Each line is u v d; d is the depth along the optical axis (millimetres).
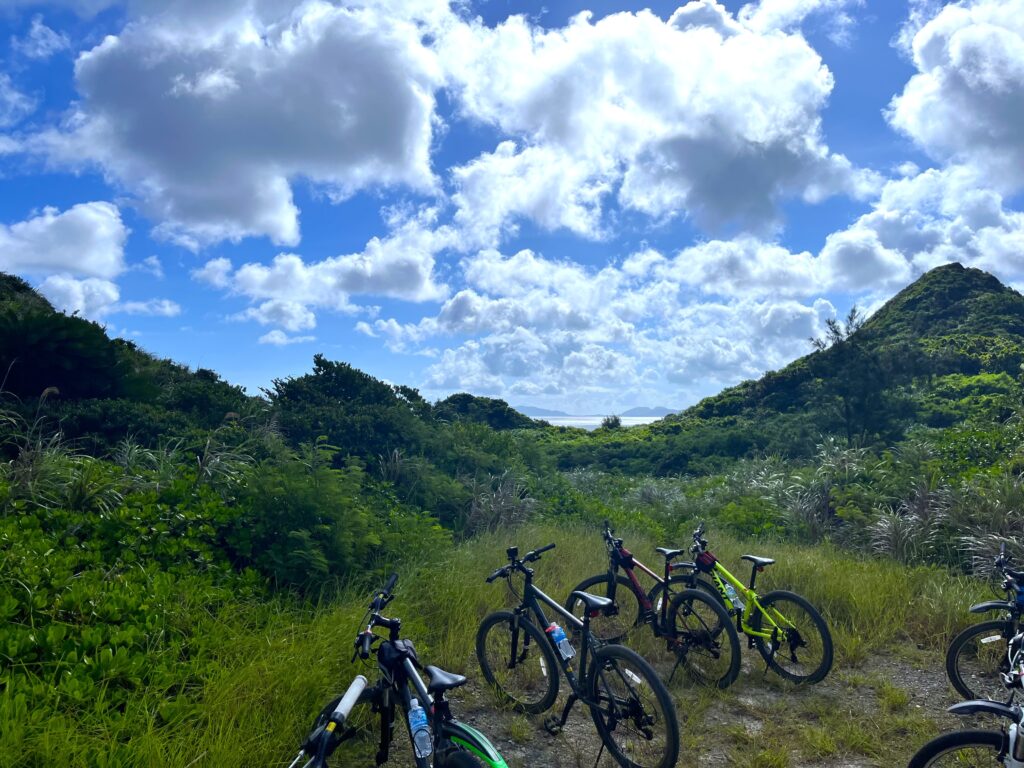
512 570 5191
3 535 5449
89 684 4000
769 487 13828
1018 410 14305
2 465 6945
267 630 5180
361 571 7000
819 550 10016
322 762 2633
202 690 4285
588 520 12039
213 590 5676
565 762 4441
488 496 11156
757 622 5797
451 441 12703
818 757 4492
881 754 4547
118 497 6824
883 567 8547
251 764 3717
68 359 10102
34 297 17688
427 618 6176
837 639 6383
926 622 6840
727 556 9367
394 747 4324
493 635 5379
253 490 7215
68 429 8953
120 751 3506
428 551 7883
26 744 3410
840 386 20109
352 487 8430
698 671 5672
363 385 13852
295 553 6488
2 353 9773
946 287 67438
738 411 46188
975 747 3406
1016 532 8633
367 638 3557
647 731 4160
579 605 6367
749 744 4637
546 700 4930
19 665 4039
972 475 10312
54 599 4852
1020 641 4312
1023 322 57375
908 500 10867
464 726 3186
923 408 26516
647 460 32094
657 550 6012
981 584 7840
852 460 13141
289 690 4332
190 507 6828
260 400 12492
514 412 54844
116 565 5672
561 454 35250
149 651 4488
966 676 5742
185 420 9969
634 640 6211
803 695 5449
